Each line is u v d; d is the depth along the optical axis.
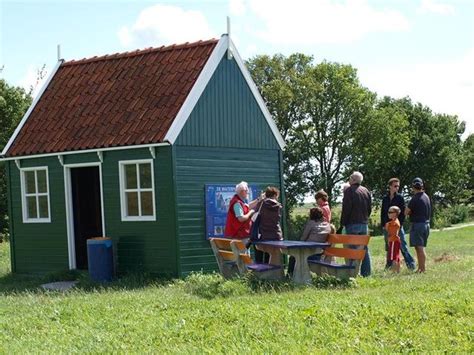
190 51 20.00
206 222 18.83
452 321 10.45
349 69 69.88
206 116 19.12
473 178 96.19
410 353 9.05
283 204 21.14
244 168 20.06
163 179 18.42
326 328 10.32
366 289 13.98
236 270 16.42
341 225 17.19
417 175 80.38
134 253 19.05
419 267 17.22
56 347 10.40
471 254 23.86
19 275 21.58
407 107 82.56
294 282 14.95
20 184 21.69
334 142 69.69
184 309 12.54
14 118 41.31
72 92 21.77
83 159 20.06
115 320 11.97
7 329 11.93
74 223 20.73
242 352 9.32
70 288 18.03
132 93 20.09
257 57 67.25
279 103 64.88
